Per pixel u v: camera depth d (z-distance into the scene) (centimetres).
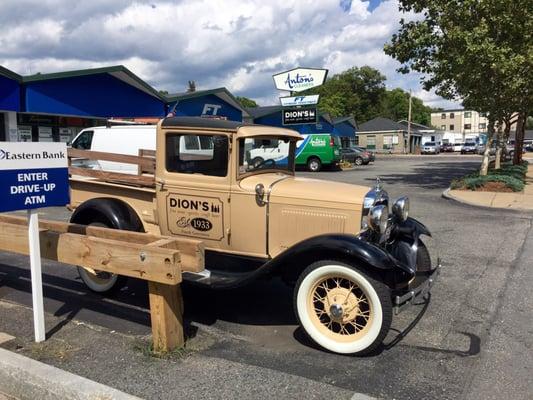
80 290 582
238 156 485
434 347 430
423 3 1622
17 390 357
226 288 463
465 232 931
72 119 2056
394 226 518
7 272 654
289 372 382
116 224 535
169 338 410
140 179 539
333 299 420
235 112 3028
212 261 517
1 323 477
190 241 417
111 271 421
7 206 386
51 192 421
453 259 726
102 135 1120
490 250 784
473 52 1449
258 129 499
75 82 1938
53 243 456
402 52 1709
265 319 500
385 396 347
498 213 1171
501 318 497
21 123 1852
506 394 350
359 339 407
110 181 570
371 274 400
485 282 614
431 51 1684
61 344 427
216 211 500
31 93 1784
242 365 393
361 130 6938
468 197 1412
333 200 458
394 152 6712
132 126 1105
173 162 518
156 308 407
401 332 461
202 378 370
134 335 450
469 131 11844
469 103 1828
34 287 421
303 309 429
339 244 405
